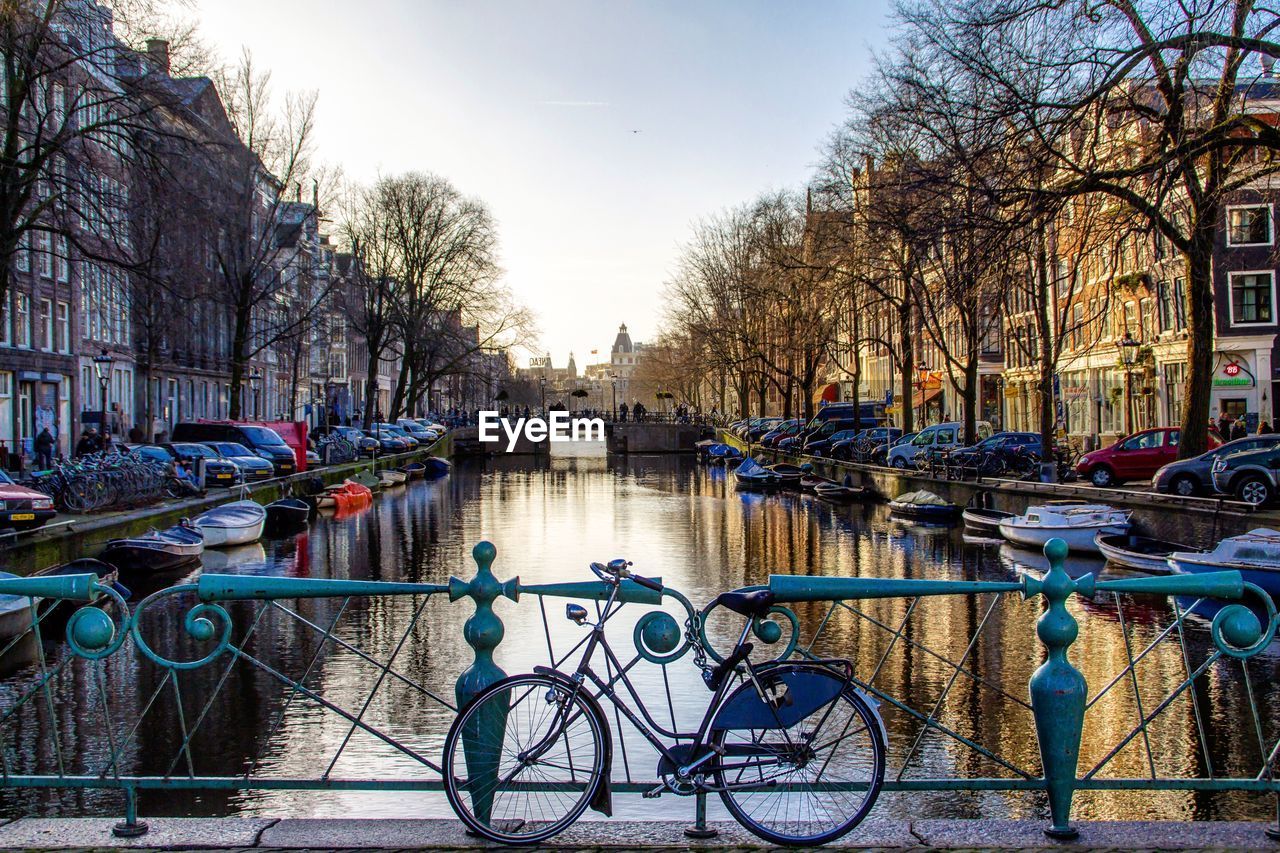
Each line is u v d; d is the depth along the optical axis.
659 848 5.63
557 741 5.81
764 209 62.72
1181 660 15.32
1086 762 11.36
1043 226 18.31
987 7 18.83
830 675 5.82
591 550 30.77
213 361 67.19
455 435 94.62
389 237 70.62
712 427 98.81
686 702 12.80
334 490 44.25
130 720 12.80
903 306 40.47
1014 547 28.72
